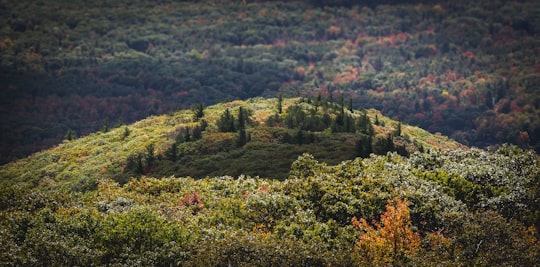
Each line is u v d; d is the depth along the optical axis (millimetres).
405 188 80375
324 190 79875
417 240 67750
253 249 57781
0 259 57562
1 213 68938
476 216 70500
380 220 75688
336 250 63281
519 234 67625
